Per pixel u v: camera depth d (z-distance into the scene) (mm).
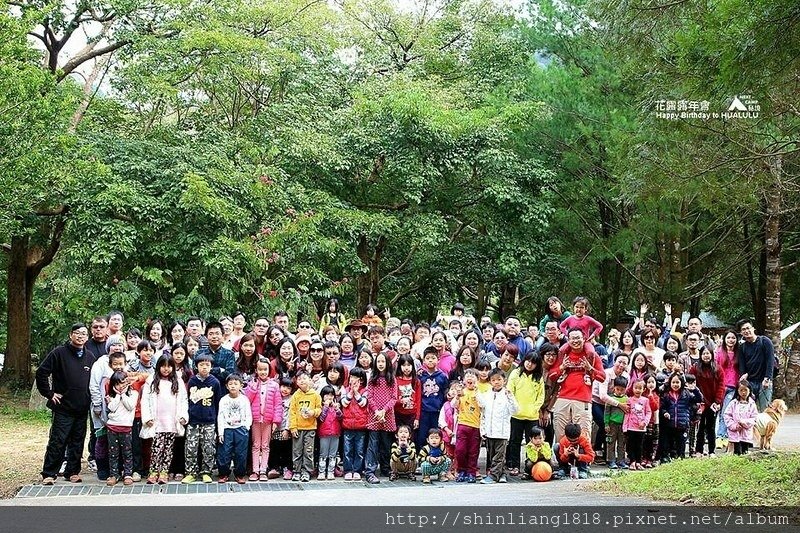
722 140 10945
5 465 11648
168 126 20953
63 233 20312
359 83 24203
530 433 10773
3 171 14031
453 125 21250
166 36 20516
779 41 8328
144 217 17844
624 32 11188
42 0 19469
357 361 10922
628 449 11664
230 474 10664
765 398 12781
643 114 11750
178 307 17547
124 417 9883
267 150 20219
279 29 21641
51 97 14656
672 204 19719
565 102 20922
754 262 27469
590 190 21781
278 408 10383
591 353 10812
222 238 17266
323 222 20109
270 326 11609
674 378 11883
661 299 22656
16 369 21906
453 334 12672
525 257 22297
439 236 21484
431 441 10477
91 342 10617
